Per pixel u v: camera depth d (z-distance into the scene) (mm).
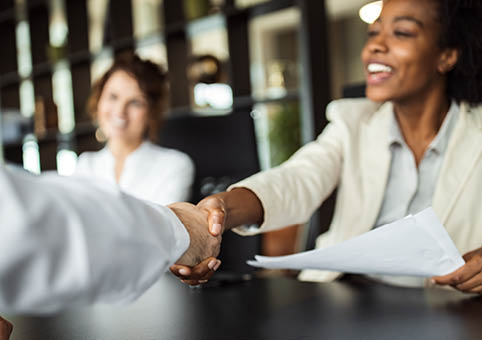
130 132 2205
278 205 1117
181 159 2146
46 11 4559
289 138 4906
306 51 2404
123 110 2176
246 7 2727
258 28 7617
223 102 3090
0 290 293
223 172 2133
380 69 1232
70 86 4102
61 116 4527
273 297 864
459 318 698
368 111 1406
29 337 679
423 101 1250
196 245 625
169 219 432
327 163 1324
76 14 4129
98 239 337
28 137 4531
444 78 1258
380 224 1284
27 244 297
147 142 2221
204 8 3037
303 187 1218
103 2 4793
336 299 830
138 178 2131
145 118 2211
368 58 1248
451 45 1219
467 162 1174
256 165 2092
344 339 627
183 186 2117
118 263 350
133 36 3564
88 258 325
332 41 7402
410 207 1267
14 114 4539
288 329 676
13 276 297
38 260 304
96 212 347
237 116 2125
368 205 1264
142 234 374
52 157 4406
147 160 2150
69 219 326
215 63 3061
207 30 3135
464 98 1251
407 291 870
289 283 977
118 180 2209
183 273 636
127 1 3617
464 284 832
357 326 677
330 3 6770
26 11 4492
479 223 1151
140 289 378
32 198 314
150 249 380
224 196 1044
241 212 1045
